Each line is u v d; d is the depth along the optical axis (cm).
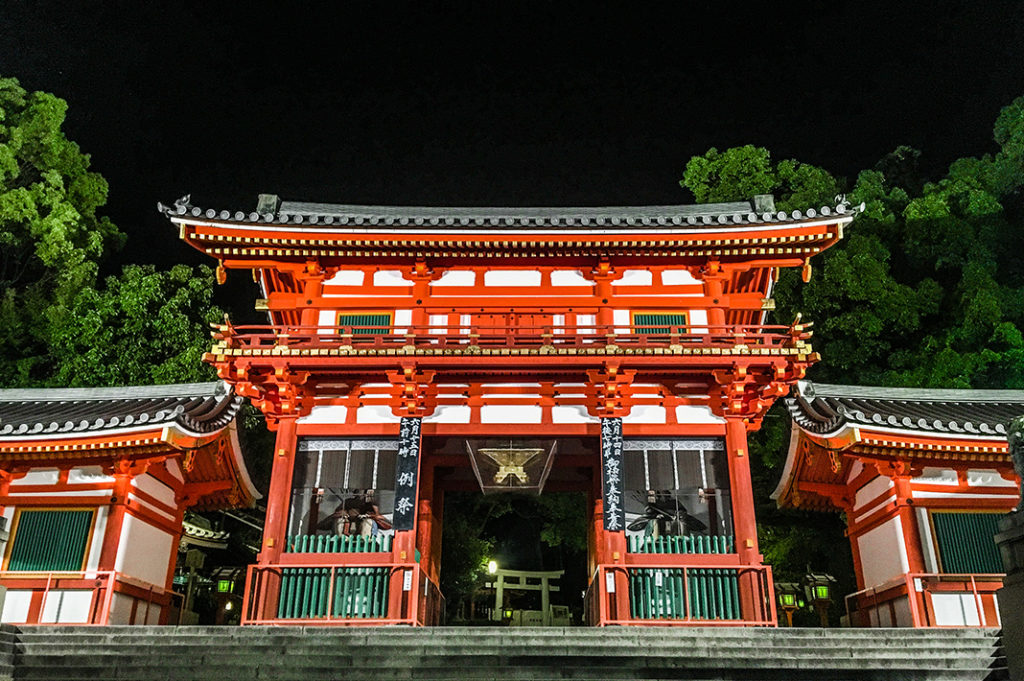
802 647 1146
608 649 1133
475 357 1537
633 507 1554
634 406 1617
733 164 3350
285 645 1155
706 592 1451
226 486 2023
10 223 2914
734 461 1548
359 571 1461
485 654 1099
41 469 1725
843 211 1599
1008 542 921
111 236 3331
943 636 1204
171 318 2755
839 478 1970
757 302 1738
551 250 1680
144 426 1609
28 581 1614
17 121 3020
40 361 2919
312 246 1664
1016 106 3133
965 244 2986
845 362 2888
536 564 4653
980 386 2658
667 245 1661
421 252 1688
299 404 1614
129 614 1688
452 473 1986
